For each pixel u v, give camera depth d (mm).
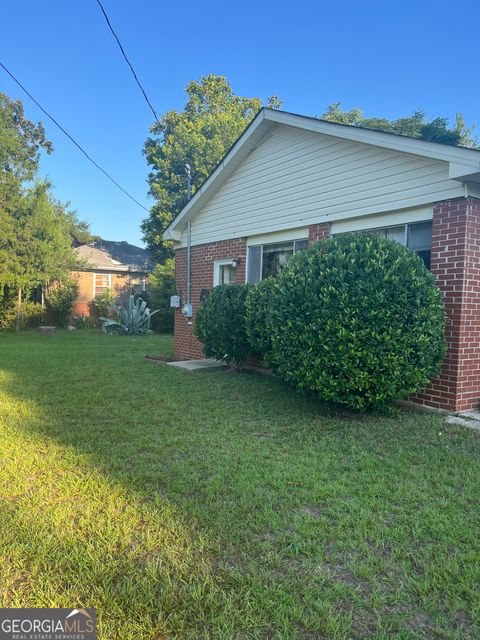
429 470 3504
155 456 3775
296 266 5090
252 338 6828
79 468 3488
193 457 3756
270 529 2576
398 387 4719
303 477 3334
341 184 6523
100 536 2473
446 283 5152
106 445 4043
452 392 5113
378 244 4863
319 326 4695
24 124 23234
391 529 2574
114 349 12227
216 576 2133
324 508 2850
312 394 5656
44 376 7539
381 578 2133
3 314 18016
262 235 8227
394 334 4531
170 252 23234
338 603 1961
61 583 2090
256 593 1999
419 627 1825
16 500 2945
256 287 6781
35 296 20172
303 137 7191
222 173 8852
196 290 10117
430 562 2260
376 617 1878
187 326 10266
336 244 5043
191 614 1886
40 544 2391
